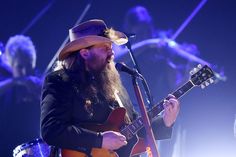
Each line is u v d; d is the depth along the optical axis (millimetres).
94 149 7793
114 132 7715
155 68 15367
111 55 7969
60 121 7586
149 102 8281
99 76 7922
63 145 7609
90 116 7820
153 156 7695
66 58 7977
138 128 8008
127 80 13922
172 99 8109
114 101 8000
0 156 13859
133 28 16281
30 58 14703
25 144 9258
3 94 14141
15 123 14000
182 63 16188
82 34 8031
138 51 15414
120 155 7961
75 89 7770
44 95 7754
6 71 14453
